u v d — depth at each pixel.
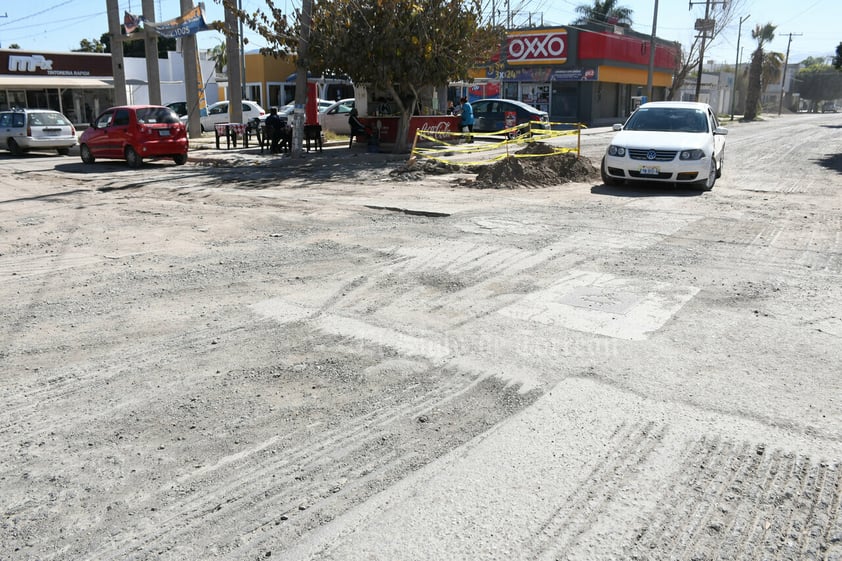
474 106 28.69
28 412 4.22
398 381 4.60
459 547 2.95
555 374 4.66
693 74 67.50
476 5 20.77
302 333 5.48
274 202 11.89
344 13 19.92
